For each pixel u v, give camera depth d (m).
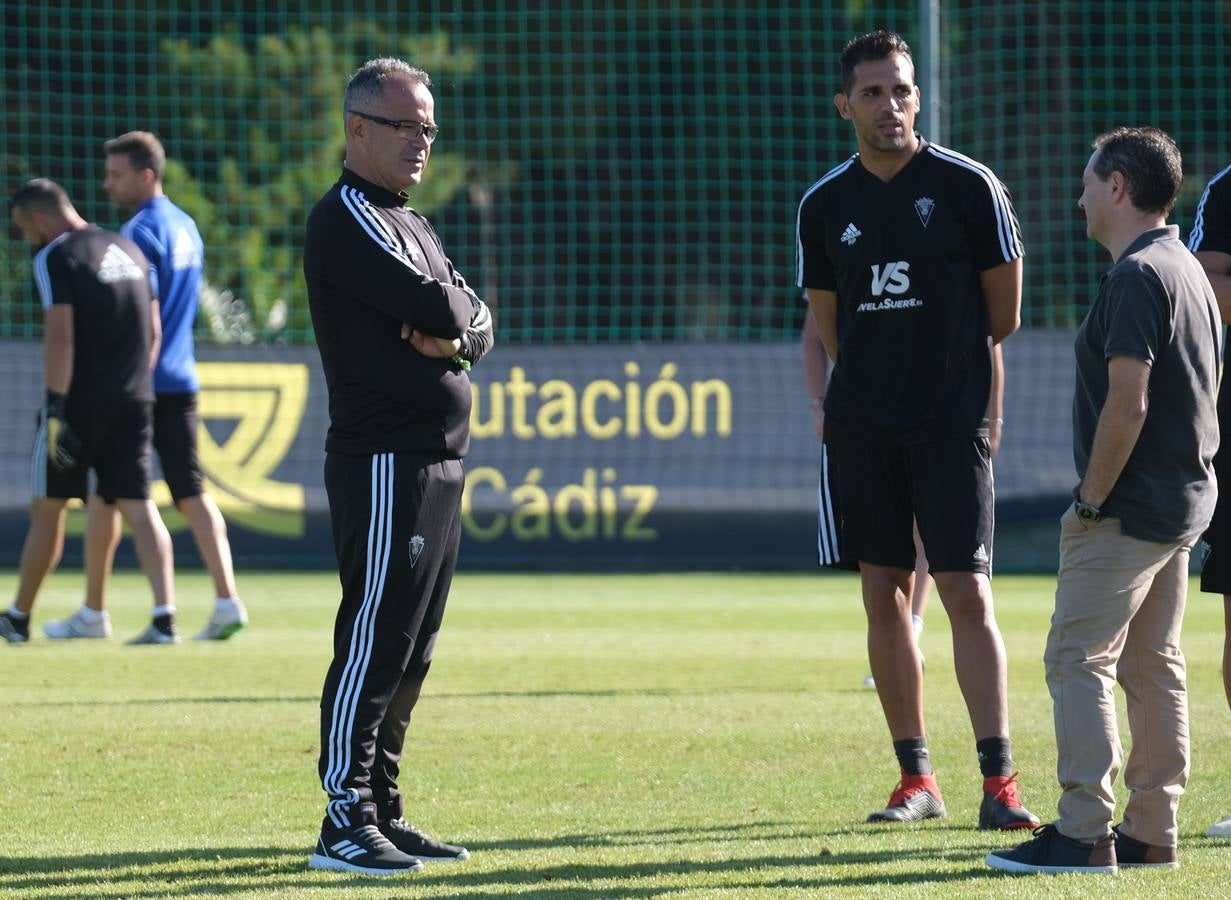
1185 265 16.02
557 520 50.16
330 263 16.19
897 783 20.84
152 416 33.62
